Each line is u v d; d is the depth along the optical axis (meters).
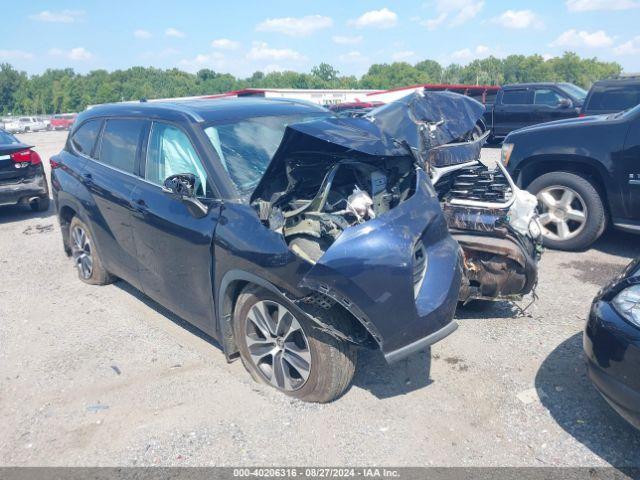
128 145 4.61
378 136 3.60
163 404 3.45
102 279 5.51
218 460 2.92
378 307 2.92
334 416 3.23
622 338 2.67
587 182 5.76
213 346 4.18
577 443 2.93
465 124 4.87
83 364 4.02
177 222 3.77
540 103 15.69
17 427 3.33
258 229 3.25
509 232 4.13
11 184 8.84
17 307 5.18
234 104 4.52
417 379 3.58
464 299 4.25
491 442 2.97
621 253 5.93
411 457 2.88
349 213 3.35
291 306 3.15
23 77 143.50
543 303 4.68
